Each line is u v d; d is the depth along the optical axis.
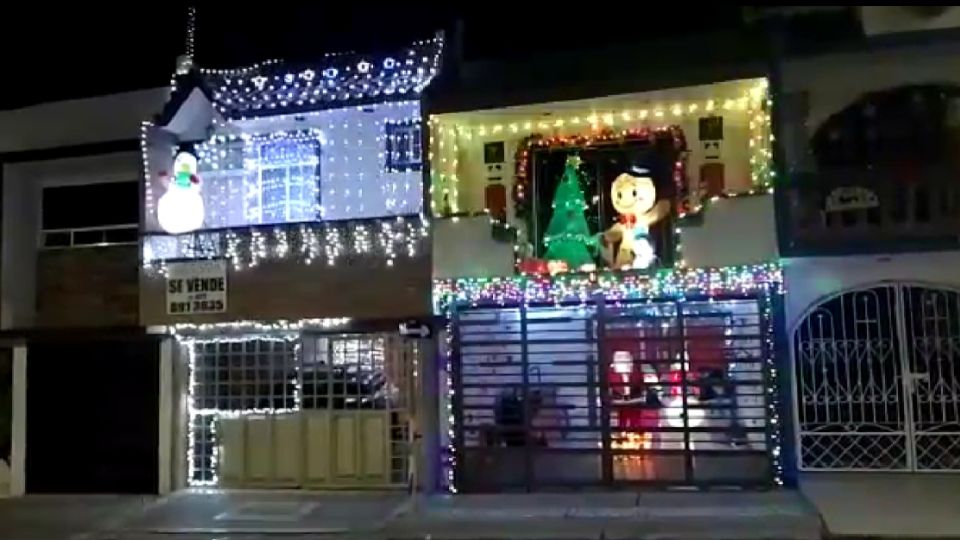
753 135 14.84
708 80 13.89
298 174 16.31
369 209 15.91
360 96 15.73
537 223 15.57
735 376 14.14
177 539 12.47
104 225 17.19
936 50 13.80
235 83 16.30
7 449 16.80
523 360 14.67
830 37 14.38
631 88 14.16
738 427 13.82
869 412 14.31
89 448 16.25
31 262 17.38
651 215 14.97
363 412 15.56
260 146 16.48
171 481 15.90
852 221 13.68
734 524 11.40
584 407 14.49
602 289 14.41
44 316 17.28
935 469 14.05
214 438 16.11
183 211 15.84
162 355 16.14
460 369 14.88
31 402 16.53
